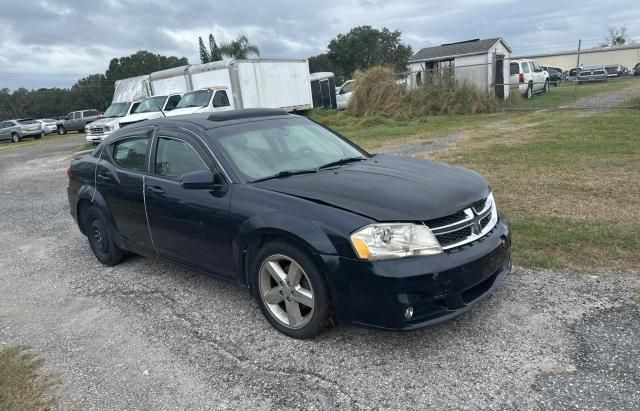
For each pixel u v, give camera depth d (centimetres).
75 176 561
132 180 465
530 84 2311
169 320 397
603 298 367
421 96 2030
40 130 3488
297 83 2353
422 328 303
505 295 383
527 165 838
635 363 290
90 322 407
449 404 271
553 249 461
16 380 330
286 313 359
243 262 377
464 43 2439
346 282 310
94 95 9288
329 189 348
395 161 431
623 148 920
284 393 294
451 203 329
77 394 310
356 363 316
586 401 263
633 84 3038
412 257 303
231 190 376
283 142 438
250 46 3634
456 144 1172
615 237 475
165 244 443
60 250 614
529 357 305
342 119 2069
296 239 326
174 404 292
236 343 354
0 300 472
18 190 1127
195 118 457
